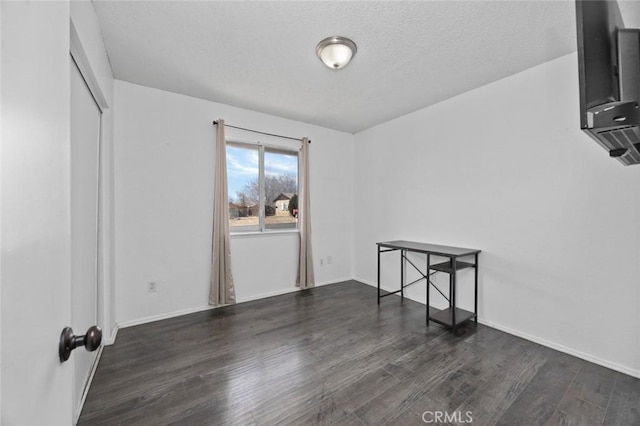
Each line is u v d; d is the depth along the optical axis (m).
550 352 2.21
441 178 3.20
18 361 0.42
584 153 2.13
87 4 1.62
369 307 3.25
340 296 3.67
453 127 3.07
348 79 2.70
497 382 1.81
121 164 2.71
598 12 0.78
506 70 2.49
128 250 2.74
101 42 2.02
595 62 0.79
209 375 1.90
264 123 3.64
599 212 2.07
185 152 3.06
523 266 2.48
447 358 2.11
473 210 2.88
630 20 1.71
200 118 3.16
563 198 2.24
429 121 3.34
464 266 2.68
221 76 2.65
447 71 2.53
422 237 3.43
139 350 2.25
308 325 2.74
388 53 2.24
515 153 2.54
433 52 2.23
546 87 2.34
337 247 4.41
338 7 1.75
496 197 2.68
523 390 1.73
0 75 0.38
